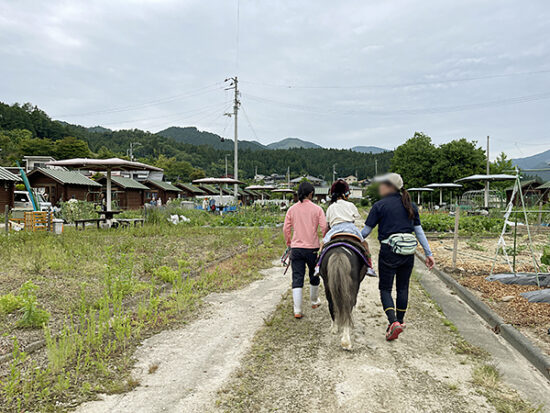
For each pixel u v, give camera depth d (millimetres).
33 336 4652
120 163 16781
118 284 6371
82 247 10352
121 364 4066
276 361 4191
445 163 48469
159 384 3688
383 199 4758
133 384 3637
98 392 3498
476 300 6242
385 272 4688
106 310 4984
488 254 11273
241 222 21688
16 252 9555
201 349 4523
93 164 16672
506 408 3252
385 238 4645
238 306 6266
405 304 4781
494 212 23250
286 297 6766
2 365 3914
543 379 3828
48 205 24875
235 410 3256
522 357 4340
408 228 4625
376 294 7055
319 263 4695
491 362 4188
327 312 5891
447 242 14719
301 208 5570
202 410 3254
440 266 9469
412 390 3551
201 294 6934
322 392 3521
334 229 4891
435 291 7363
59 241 11320
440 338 4871
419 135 52719
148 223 18656
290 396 3469
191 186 60094
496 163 52469
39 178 32000
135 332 4918
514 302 6062
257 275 8633
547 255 7910
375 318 5637
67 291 6512
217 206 31594
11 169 43375
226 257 10602
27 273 7613
